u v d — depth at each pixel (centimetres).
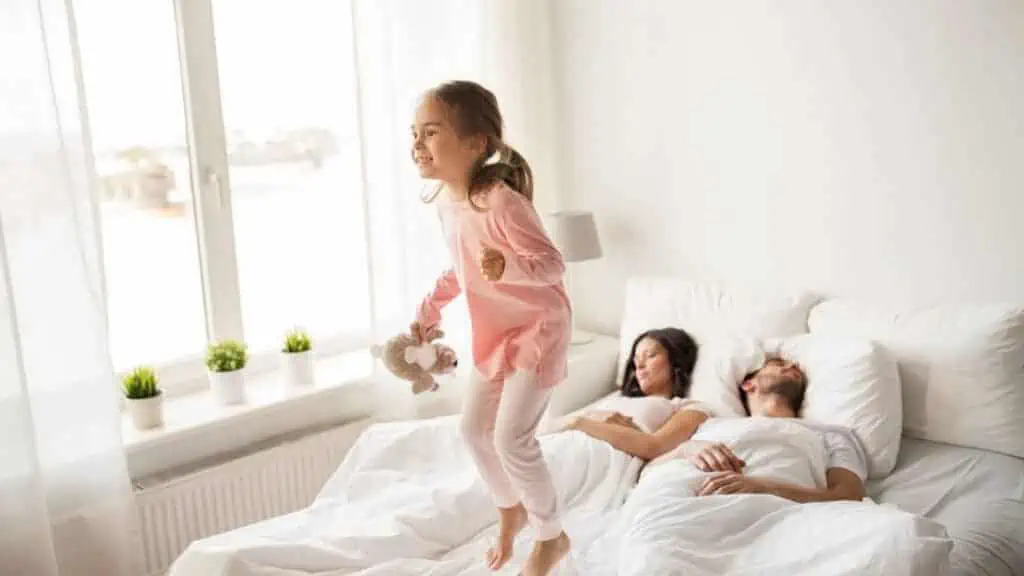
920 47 237
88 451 212
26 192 198
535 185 321
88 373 208
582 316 337
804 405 234
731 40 275
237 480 243
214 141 261
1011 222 229
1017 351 219
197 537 237
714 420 231
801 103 263
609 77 309
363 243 303
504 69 301
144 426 236
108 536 216
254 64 270
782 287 278
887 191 250
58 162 199
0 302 190
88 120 210
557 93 325
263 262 282
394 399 279
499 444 162
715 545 172
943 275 244
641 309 288
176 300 265
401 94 271
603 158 317
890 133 246
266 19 271
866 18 246
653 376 259
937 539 159
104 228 249
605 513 207
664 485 194
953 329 228
